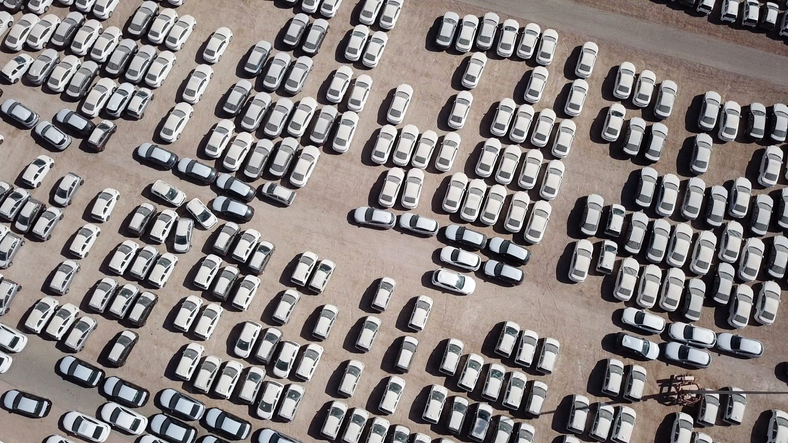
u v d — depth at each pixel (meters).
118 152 46.47
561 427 42.53
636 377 42.34
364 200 45.88
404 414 42.66
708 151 45.78
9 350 42.41
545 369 42.44
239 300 43.19
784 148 46.84
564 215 45.72
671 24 49.16
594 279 44.72
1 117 46.91
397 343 43.66
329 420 41.41
